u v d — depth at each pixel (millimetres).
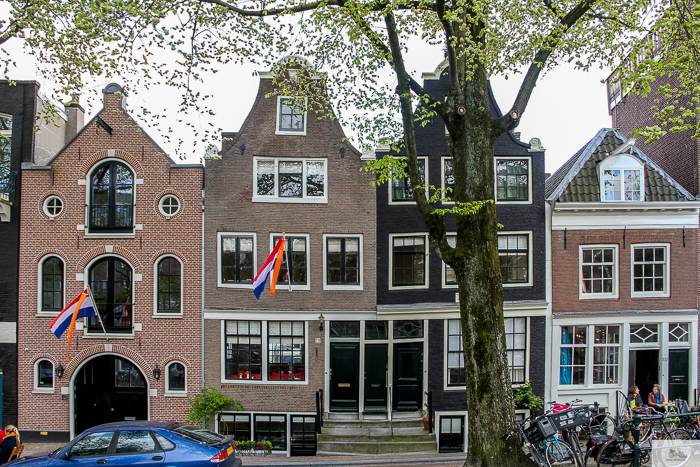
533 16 9266
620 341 14055
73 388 13742
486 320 8555
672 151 15852
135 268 13789
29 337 13688
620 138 14773
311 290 13727
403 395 13820
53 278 13922
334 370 13789
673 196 14164
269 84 13859
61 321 12344
